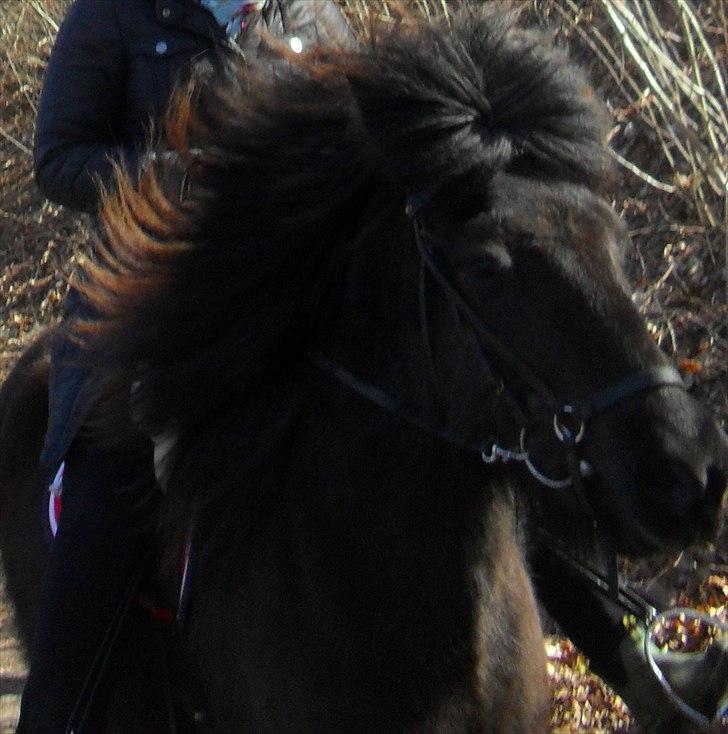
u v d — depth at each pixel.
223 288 3.03
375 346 3.00
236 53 3.45
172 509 3.10
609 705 5.32
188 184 3.12
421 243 2.83
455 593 2.94
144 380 3.09
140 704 3.48
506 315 2.70
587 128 2.83
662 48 8.38
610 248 2.72
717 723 3.47
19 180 13.17
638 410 2.59
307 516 2.99
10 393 4.24
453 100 2.81
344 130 2.98
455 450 2.95
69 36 3.53
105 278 3.18
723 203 8.15
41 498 3.84
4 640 6.61
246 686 3.08
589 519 2.85
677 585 5.96
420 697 2.90
